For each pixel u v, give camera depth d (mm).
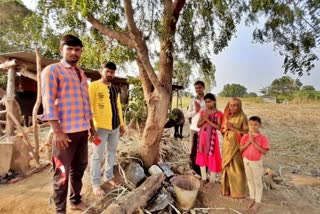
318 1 2844
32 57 5660
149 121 4531
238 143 4438
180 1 4164
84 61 5055
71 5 3088
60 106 2988
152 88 4578
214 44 5156
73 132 3014
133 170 4359
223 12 4789
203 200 4406
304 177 6094
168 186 4465
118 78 9086
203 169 4781
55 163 3057
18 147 4680
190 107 5379
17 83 8992
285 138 9828
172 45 4406
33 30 4188
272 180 5590
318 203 4895
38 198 3789
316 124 12773
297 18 3803
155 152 4703
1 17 13539
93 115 3713
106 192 3920
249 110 17078
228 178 4480
